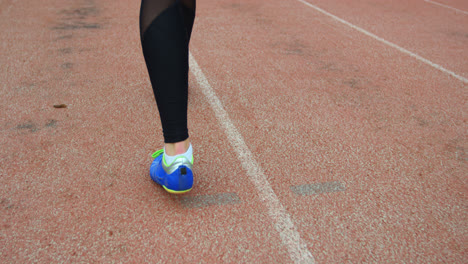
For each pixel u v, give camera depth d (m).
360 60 3.79
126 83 2.99
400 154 2.26
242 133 2.38
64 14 4.70
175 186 1.66
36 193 1.80
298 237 1.62
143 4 1.43
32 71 3.13
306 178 2.00
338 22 5.08
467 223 1.75
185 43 1.49
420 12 5.93
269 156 2.17
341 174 2.05
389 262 1.53
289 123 2.54
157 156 1.91
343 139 2.38
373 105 2.86
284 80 3.21
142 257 1.49
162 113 1.56
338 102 2.88
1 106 2.57
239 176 1.99
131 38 4.02
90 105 2.64
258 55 3.74
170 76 1.47
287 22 4.92
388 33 4.74
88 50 3.64
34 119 2.43
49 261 1.45
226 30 4.43
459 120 2.71
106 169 1.99
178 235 1.60
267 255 1.53
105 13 4.83
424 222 1.74
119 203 1.76
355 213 1.77
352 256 1.55
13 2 5.09
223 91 2.94
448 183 2.02
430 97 3.06
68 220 1.65
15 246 1.51
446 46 4.38
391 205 1.84
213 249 1.55
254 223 1.69
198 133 2.36
